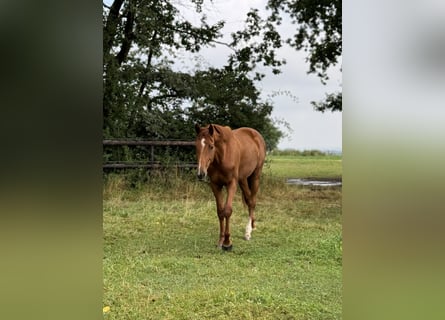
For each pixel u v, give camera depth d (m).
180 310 3.07
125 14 9.81
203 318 2.95
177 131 10.06
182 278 3.96
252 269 4.32
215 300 3.29
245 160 5.73
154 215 6.73
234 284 3.80
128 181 8.68
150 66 10.21
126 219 6.43
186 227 6.22
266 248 5.21
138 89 10.20
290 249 5.12
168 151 9.39
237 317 2.96
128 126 9.80
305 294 3.53
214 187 5.38
